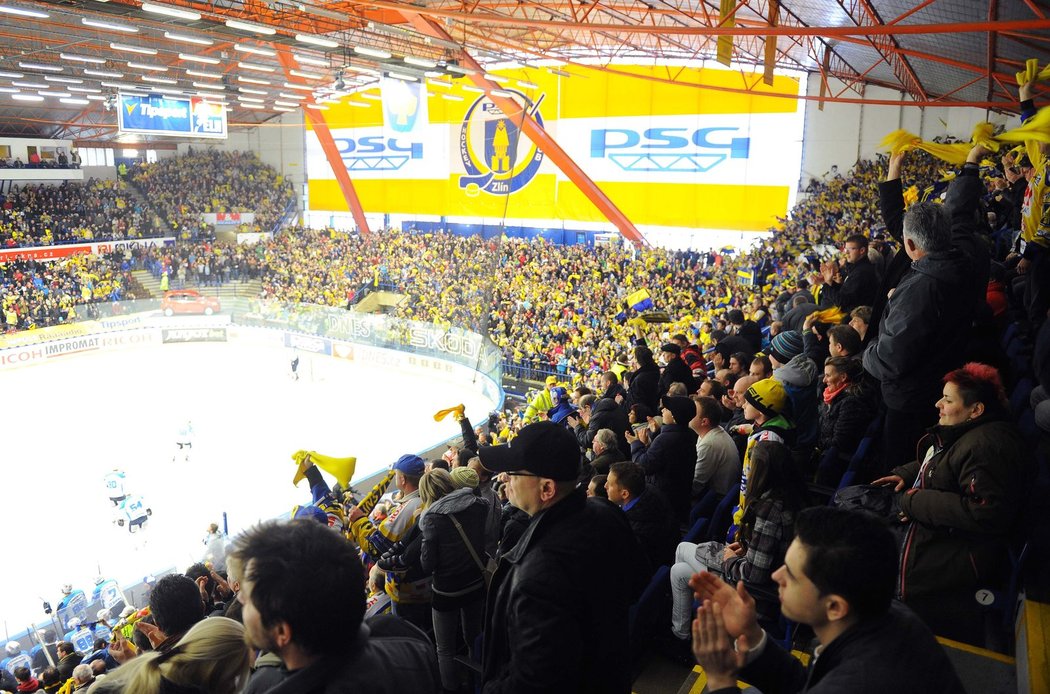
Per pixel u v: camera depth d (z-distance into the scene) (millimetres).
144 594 15594
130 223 45312
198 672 2158
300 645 1814
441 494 4629
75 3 18094
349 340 35688
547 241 42656
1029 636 2965
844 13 18797
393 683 1930
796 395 5367
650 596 4156
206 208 48906
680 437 5453
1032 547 3377
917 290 4219
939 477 3336
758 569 3611
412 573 4656
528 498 2545
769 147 35844
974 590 3369
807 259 14594
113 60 31266
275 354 37625
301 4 24766
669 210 38594
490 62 41000
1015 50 16547
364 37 32812
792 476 3688
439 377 32531
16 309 35312
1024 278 7066
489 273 34969
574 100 40094
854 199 30703
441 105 43375
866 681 1749
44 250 39875
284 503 20250
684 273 30594
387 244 42562
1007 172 8766
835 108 34469
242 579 1844
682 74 36969
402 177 46406
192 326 39625
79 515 19516
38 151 43938
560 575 2369
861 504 3941
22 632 13828
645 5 25609
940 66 22344
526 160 42312
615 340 25312
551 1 27328
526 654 2303
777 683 2148
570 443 2533
